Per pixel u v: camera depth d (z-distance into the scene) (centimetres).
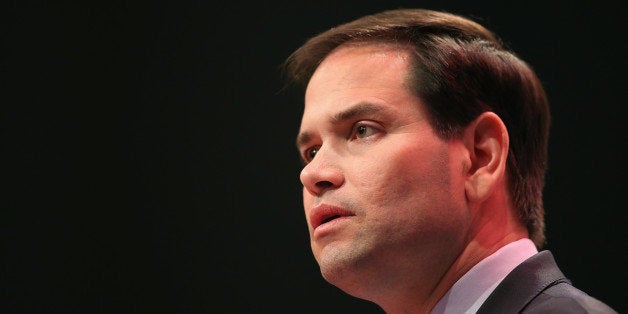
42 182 1210
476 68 541
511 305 477
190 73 1230
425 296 521
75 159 1220
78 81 1233
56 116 1227
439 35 550
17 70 1228
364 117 514
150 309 1185
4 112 1218
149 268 1196
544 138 587
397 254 498
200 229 1201
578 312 443
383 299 525
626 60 1043
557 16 1079
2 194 1199
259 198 1197
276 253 1180
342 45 563
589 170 1042
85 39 1232
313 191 519
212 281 1186
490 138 526
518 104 557
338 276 505
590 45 1061
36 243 1195
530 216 548
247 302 1174
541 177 573
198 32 1233
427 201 498
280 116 1204
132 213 1210
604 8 1062
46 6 1236
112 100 1233
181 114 1227
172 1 1234
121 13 1235
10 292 1178
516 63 572
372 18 573
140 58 1236
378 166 500
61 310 1181
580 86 1059
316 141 543
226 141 1215
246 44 1220
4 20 1233
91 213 1209
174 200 1211
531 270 493
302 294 1162
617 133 1036
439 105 518
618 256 1017
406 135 506
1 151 1209
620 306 1010
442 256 508
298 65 615
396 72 525
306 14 1198
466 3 1108
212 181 1210
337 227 502
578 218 1038
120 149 1225
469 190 515
